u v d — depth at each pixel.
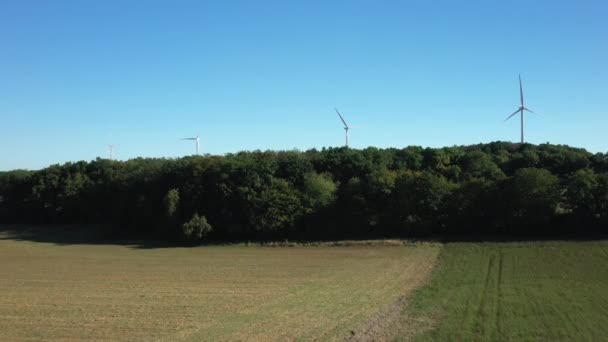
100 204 115.25
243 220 91.44
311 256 72.81
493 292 42.34
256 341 29.22
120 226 105.75
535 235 80.00
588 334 28.89
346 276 54.41
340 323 33.00
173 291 47.38
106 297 44.59
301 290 46.59
